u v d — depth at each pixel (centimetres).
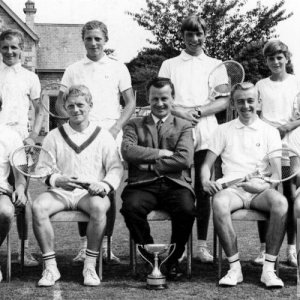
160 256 630
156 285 494
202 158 614
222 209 509
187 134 546
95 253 517
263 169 547
